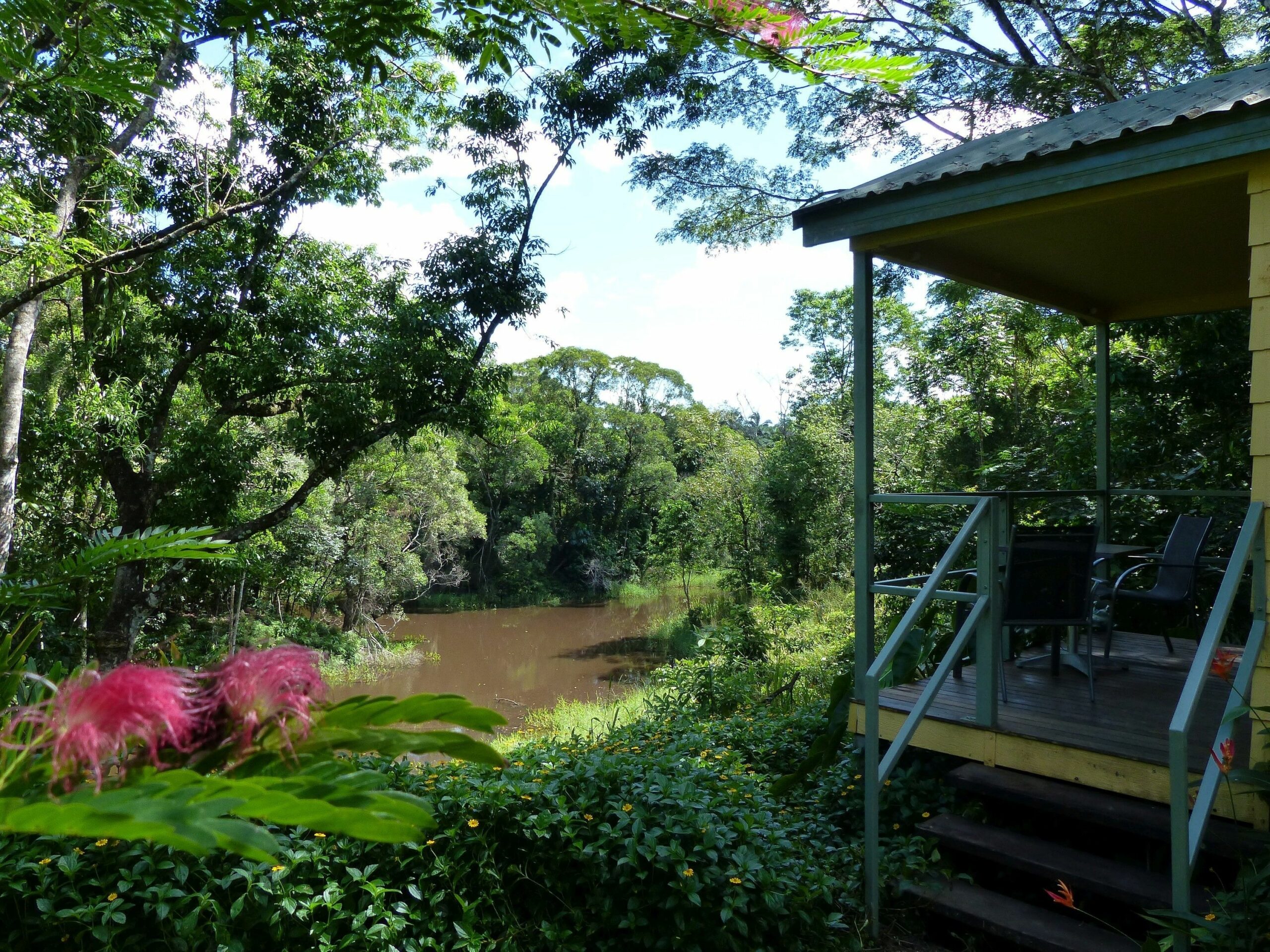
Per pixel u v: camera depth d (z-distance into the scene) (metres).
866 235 4.27
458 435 32.97
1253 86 3.91
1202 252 4.79
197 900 2.68
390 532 23.11
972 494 3.86
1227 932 2.44
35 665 2.02
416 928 2.81
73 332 12.48
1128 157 3.41
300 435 12.82
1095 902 3.17
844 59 1.36
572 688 18.62
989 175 3.76
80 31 1.98
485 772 3.55
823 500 19.23
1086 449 8.08
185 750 0.90
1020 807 3.67
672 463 40.22
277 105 12.67
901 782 3.97
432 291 13.95
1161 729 3.68
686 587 26.27
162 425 13.10
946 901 3.17
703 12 1.40
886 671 4.81
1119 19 11.10
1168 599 4.70
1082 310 5.93
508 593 34.44
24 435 11.25
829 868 3.40
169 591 14.46
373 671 20.89
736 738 5.24
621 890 2.92
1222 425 7.71
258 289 13.19
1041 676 4.76
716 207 15.57
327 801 0.90
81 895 2.68
